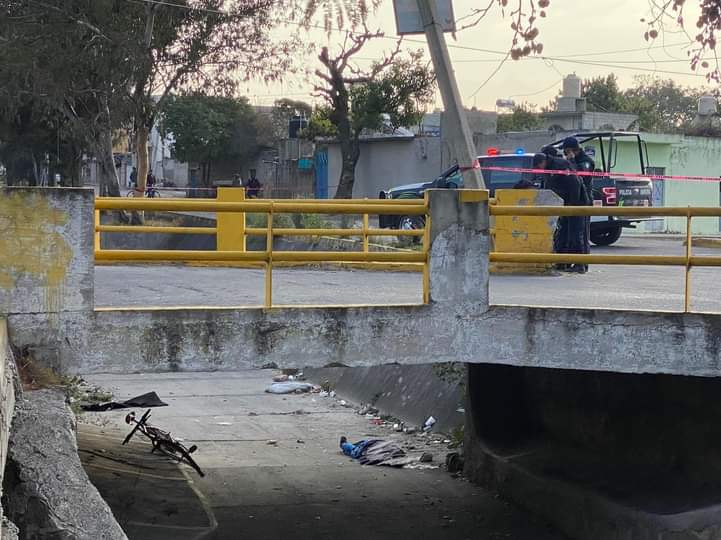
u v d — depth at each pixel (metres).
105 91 31.08
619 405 11.66
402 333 8.32
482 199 8.41
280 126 58.78
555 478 11.48
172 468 12.43
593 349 8.46
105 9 29.56
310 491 12.67
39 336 7.59
